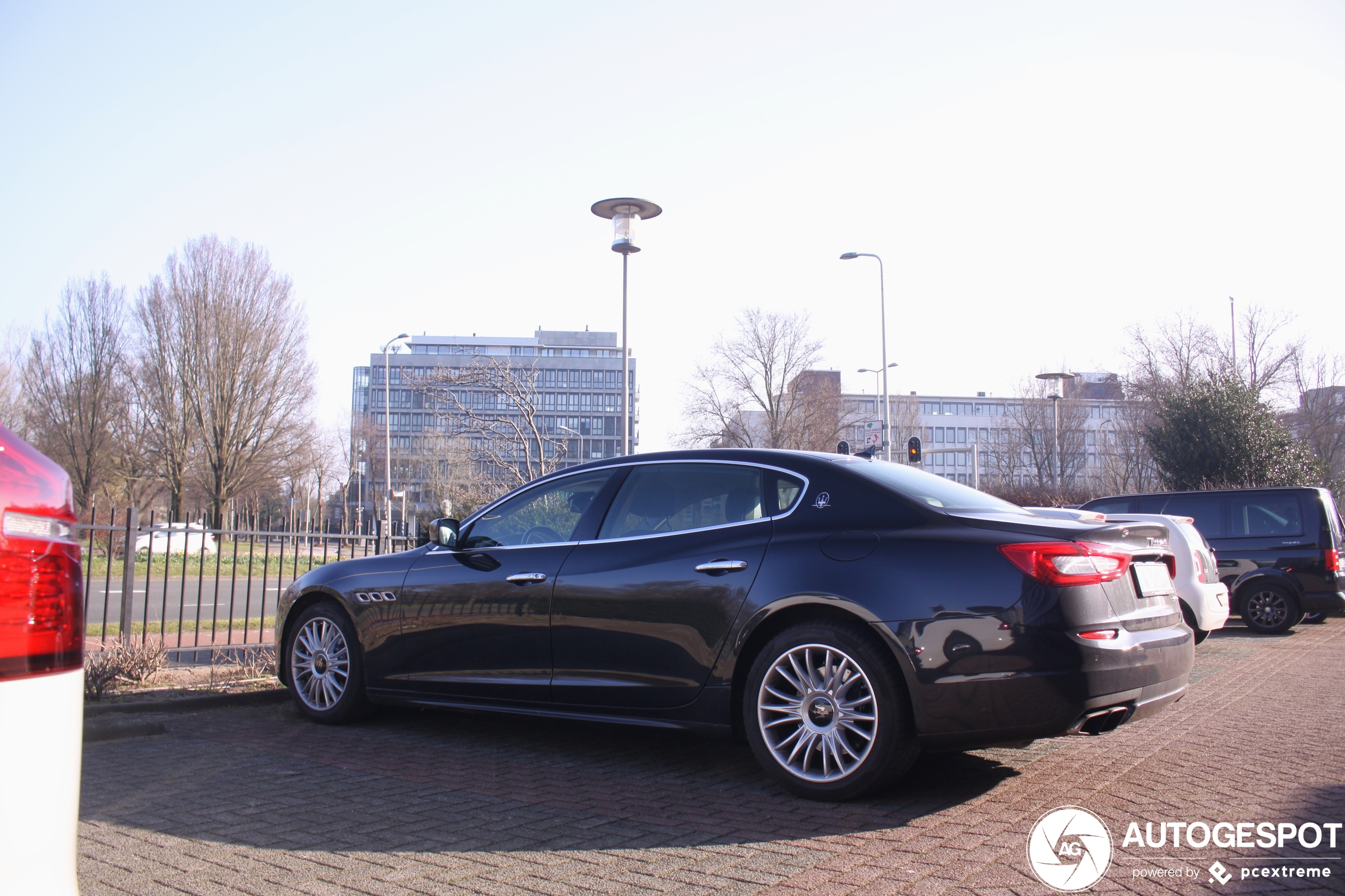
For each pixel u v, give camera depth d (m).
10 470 1.78
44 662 1.73
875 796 4.30
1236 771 4.75
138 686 7.00
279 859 3.53
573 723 6.12
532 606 5.18
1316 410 35.09
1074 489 44.69
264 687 6.99
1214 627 9.38
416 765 5.01
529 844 3.69
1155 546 4.55
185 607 14.51
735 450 5.01
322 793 4.43
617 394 128.12
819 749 4.30
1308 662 9.28
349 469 61.91
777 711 4.40
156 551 22.38
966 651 3.96
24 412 42.09
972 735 3.96
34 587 1.74
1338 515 12.31
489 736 5.75
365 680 5.92
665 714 4.73
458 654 5.47
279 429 43.62
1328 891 3.18
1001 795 4.32
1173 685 4.34
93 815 4.09
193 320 42.16
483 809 4.17
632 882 3.27
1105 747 5.32
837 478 4.63
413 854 3.58
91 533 7.78
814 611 4.38
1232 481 23.12
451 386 14.38
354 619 5.97
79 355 41.91
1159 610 4.41
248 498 45.28
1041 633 3.88
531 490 5.61
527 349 130.62
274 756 5.20
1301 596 11.95
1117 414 44.97
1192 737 5.58
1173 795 4.30
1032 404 51.41
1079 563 4.01
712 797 4.37
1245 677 8.23
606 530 5.16
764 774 4.80
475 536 5.69
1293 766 4.85
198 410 42.22
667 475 5.13
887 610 4.11
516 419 14.91
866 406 76.69
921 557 4.16
